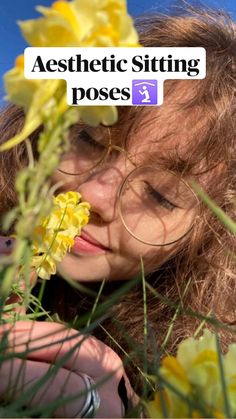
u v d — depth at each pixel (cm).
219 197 52
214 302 54
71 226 40
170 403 24
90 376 38
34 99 19
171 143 50
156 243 51
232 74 54
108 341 51
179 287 53
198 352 24
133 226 50
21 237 18
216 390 23
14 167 57
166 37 55
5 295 33
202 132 51
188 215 51
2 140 58
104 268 51
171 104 50
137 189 49
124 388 39
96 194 49
